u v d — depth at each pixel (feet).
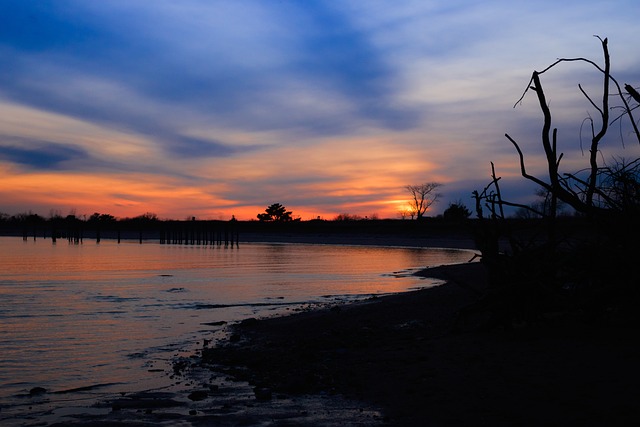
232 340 40.06
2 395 26.78
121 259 161.68
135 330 45.39
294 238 339.57
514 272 31.45
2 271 116.16
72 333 44.14
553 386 21.02
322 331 40.91
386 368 26.81
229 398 24.73
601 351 24.67
